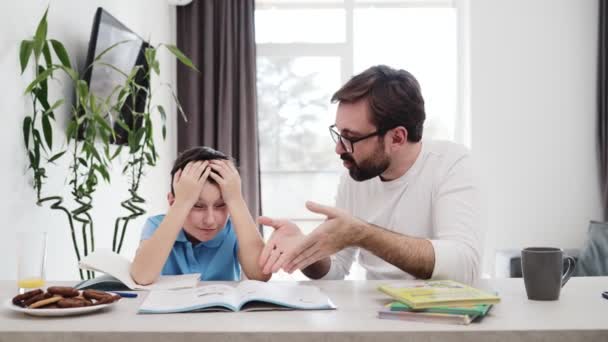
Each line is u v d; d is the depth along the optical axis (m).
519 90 4.39
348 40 4.62
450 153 1.63
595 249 3.71
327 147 4.67
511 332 0.87
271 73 4.64
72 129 2.08
